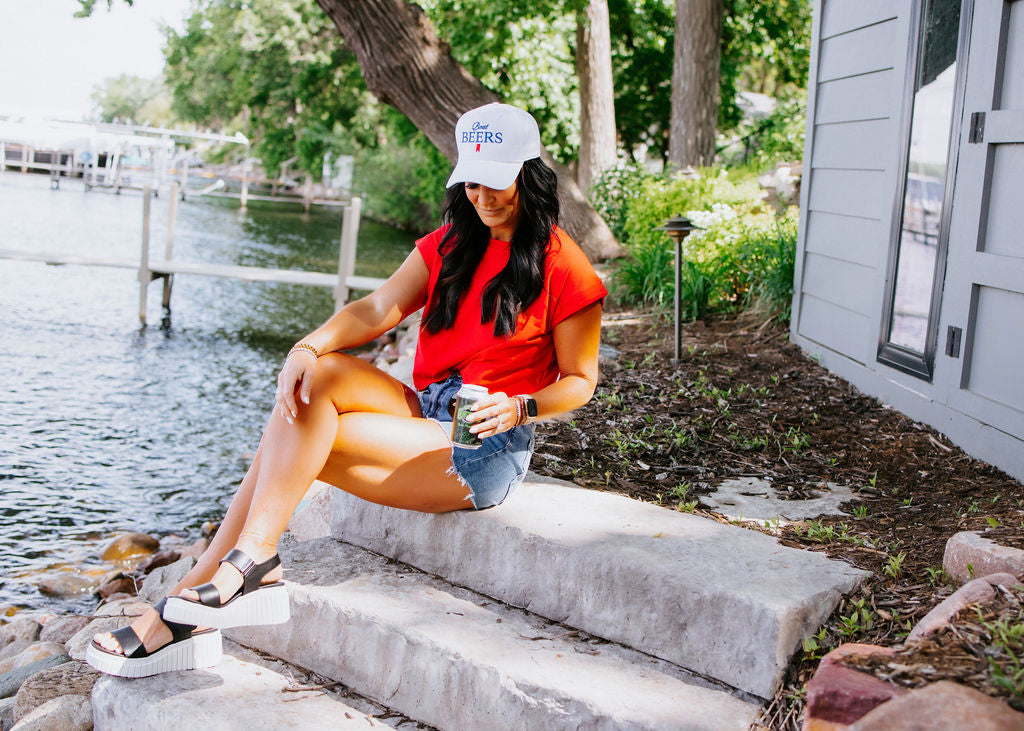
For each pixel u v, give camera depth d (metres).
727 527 2.95
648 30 18.42
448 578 3.00
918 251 4.37
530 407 2.69
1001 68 3.71
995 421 3.75
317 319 12.97
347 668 2.75
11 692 3.37
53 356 9.80
